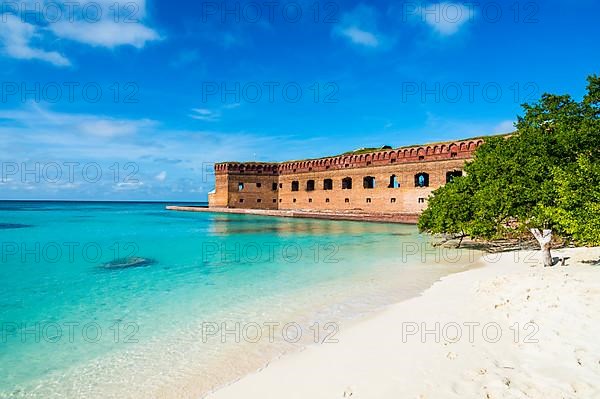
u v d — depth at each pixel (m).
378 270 16.42
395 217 46.09
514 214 18.64
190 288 13.37
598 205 12.59
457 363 6.70
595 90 24.81
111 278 15.07
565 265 14.63
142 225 43.25
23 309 10.98
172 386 6.59
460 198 22.50
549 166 18.84
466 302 10.55
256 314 10.46
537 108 27.25
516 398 5.44
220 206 74.38
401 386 6.04
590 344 6.98
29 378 6.87
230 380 6.75
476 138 46.53
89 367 7.30
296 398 5.96
